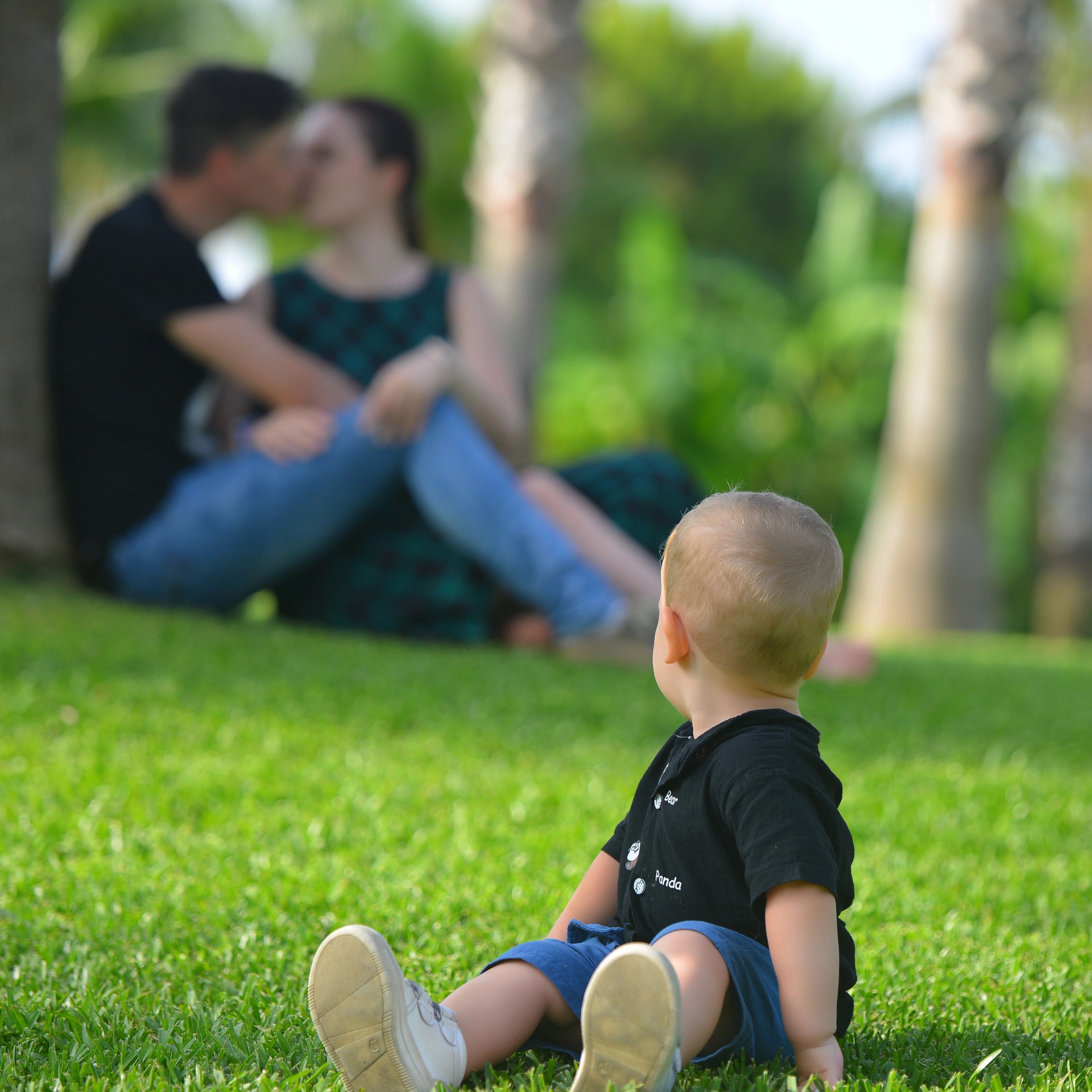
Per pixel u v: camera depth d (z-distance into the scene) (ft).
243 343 24.52
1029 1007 9.47
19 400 25.09
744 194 124.57
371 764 16.03
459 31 99.04
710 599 8.42
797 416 86.53
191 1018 8.45
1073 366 68.59
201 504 24.07
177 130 25.50
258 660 21.13
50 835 12.82
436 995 9.28
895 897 12.32
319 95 101.40
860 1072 7.98
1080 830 15.48
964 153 56.75
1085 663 36.91
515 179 57.16
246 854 12.51
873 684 25.89
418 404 22.90
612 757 17.48
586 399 89.56
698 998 7.38
